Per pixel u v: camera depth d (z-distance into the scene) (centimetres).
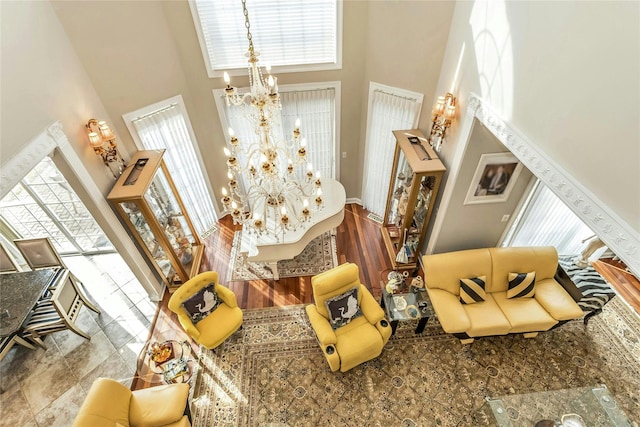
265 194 382
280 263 563
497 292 454
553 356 424
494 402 357
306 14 462
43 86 328
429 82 446
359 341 390
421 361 423
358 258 571
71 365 429
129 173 433
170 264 518
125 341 456
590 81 207
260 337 454
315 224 472
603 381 399
